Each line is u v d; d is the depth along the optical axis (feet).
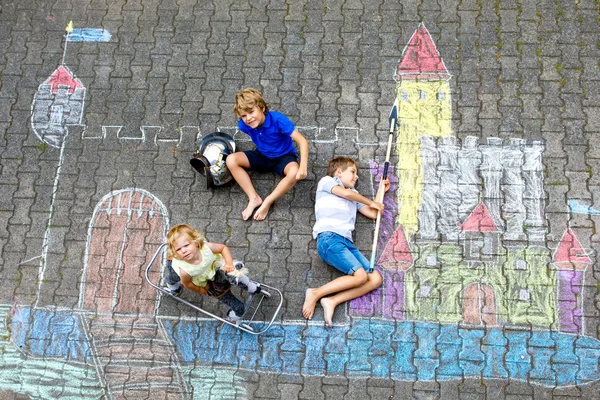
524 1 22.33
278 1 22.93
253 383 18.17
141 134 21.29
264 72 21.90
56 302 19.31
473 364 18.01
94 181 20.71
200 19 22.84
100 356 18.69
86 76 22.18
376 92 21.36
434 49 21.80
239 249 19.67
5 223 20.27
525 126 20.54
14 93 22.03
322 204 19.01
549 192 19.72
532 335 18.24
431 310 18.63
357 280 18.30
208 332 18.78
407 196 19.94
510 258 19.07
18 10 23.32
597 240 19.11
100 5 23.24
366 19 22.43
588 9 22.08
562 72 21.22
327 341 18.45
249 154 19.85
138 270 19.60
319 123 21.08
